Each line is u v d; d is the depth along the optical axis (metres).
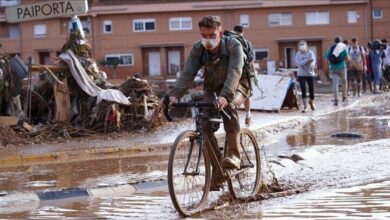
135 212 7.86
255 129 15.84
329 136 14.86
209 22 7.69
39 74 17.97
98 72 17.86
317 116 19.81
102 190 9.31
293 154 11.57
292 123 17.84
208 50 7.83
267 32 65.56
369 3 64.75
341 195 8.38
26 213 8.05
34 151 13.73
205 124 7.77
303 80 21.22
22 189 9.66
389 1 64.50
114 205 8.33
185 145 7.55
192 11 65.50
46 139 15.69
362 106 23.28
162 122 17.64
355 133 14.65
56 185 9.94
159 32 65.94
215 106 7.53
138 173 10.81
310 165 10.68
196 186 7.70
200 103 7.67
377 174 9.77
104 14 65.69
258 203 8.14
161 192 9.16
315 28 65.25
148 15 65.94
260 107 21.34
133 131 16.70
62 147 14.26
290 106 21.80
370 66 29.45
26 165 12.51
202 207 7.76
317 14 65.25
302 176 9.75
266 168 10.45
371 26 64.81
